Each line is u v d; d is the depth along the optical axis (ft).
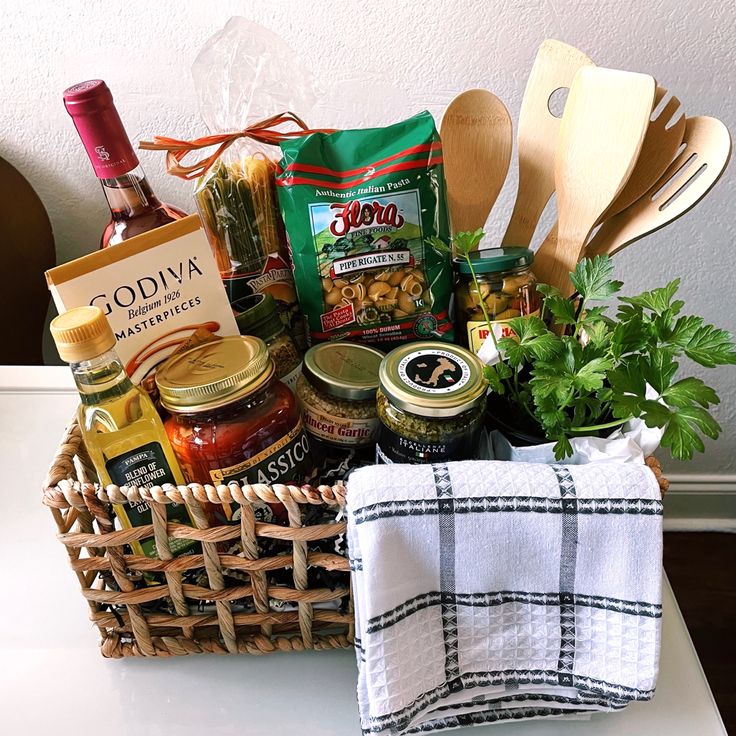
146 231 1.82
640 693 1.44
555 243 2.00
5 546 2.05
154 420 1.58
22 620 1.86
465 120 2.08
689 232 3.03
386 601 1.39
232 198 1.97
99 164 1.70
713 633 3.88
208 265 1.76
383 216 1.89
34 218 2.77
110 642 1.71
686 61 2.62
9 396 2.62
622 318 1.56
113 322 1.67
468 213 2.16
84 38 2.54
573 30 2.55
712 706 1.63
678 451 1.34
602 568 1.39
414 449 1.59
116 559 1.53
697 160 1.80
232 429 1.60
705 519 4.37
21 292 2.81
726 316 3.28
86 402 1.50
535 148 2.07
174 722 1.62
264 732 1.60
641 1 2.48
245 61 2.10
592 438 1.54
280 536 1.46
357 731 1.60
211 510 1.63
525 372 1.78
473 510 1.37
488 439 1.72
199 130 2.74
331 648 1.71
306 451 1.75
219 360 1.64
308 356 1.86
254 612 1.65
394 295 1.96
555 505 1.36
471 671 1.51
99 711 1.65
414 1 2.48
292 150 1.89
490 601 1.44
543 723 1.62
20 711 1.65
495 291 1.90
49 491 1.48
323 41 2.57
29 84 2.64
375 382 1.78
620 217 1.94
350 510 1.37
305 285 1.97
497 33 2.55
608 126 1.80
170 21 2.51
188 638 1.70
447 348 1.70
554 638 1.47
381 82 2.66
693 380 1.42
